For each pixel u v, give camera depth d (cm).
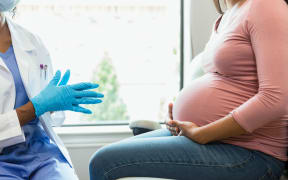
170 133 129
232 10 105
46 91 100
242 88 96
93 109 599
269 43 84
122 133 186
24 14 471
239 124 88
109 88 611
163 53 609
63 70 308
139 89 643
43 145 112
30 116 98
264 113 85
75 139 183
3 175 94
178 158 95
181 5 201
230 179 92
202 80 108
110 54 608
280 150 96
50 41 530
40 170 102
